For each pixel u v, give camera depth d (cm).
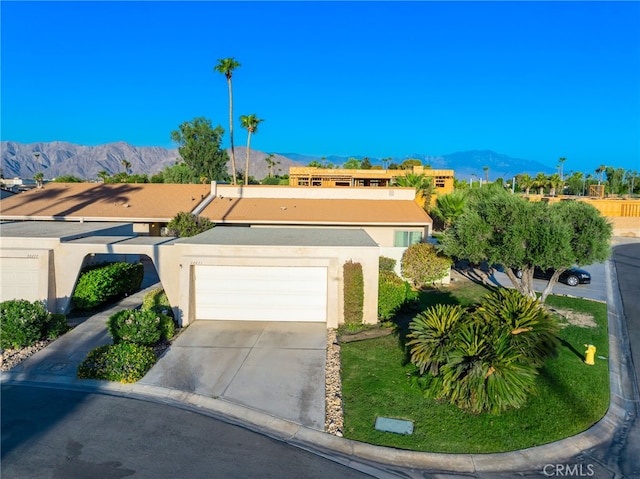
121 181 5931
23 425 805
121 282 1587
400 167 7894
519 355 877
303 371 1038
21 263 1398
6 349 1130
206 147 6322
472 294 1844
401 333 1304
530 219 1334
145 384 969
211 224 2017
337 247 1359
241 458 725
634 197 6500
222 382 980
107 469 684
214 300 1385
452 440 788
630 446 794
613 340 1359
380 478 691
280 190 2733
